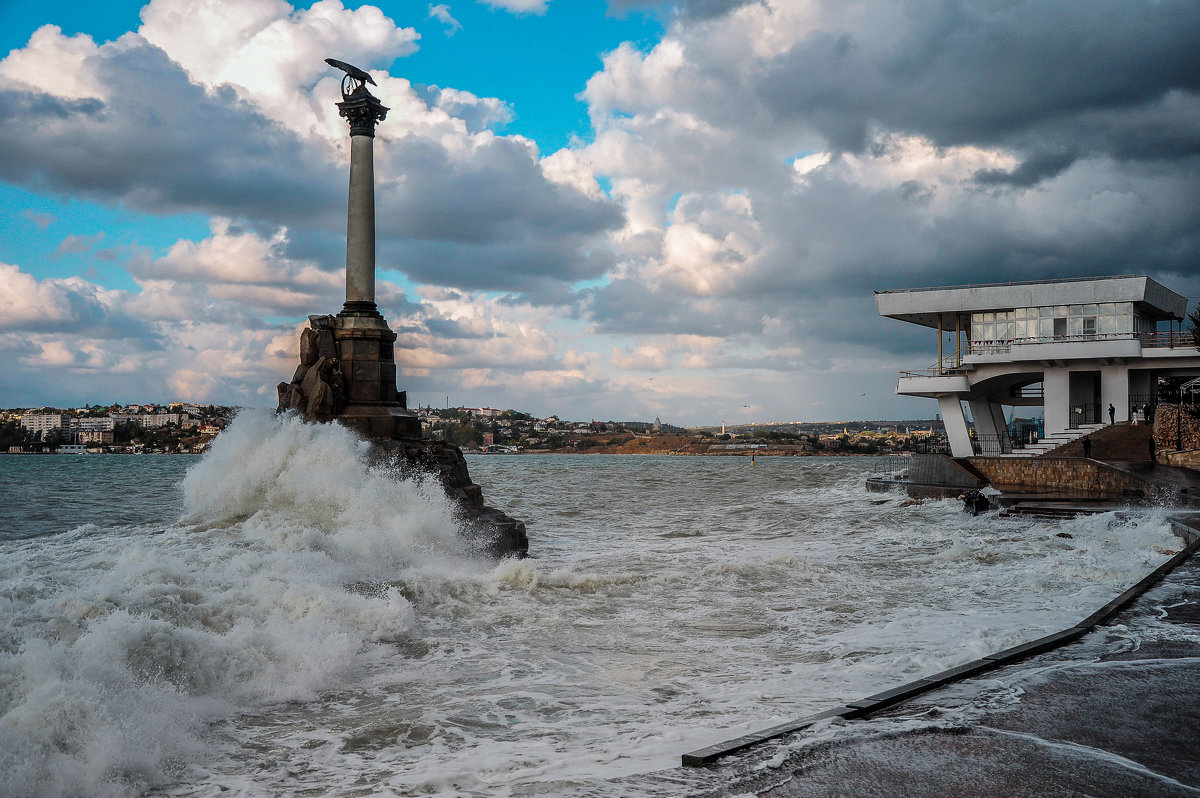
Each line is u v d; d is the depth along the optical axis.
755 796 4.55
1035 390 58.62
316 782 5.71
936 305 49.16
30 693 6.19
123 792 5.58
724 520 30.39
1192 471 33.00
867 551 20.12
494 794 5.18
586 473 83.62
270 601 10.18
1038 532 21.73
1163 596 10.59
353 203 23.02
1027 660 7.54
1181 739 5.36
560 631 11.04
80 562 11.79
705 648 10.04
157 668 7.49
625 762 5.71
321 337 22.58
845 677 8.40
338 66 22.52
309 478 18.48
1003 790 4.52
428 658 9.54
